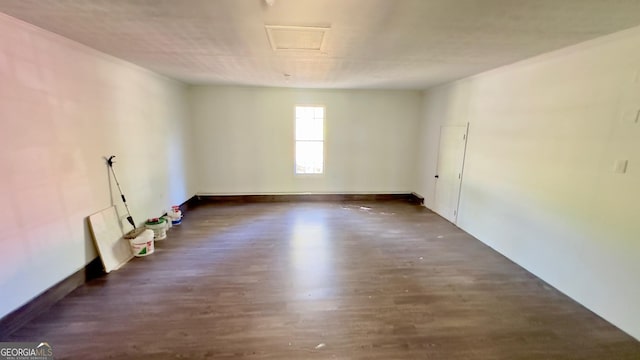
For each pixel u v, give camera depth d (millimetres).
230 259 3828
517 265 3719
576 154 2900
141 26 2482
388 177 7059
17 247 2439
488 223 4328
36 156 2607
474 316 2705
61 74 2863
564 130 3037
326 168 6895
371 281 3312
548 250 3262
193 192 6527
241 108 6477
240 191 6824
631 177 2424
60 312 2682
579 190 2877
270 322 2598
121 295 2975
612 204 2572
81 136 3143
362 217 5672
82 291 3035
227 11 2133
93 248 3324
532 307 2844
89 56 3246
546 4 1943
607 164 2607
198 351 2254
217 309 2770
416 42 2871
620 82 2488
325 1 1936
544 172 3295
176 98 5652
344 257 3922
